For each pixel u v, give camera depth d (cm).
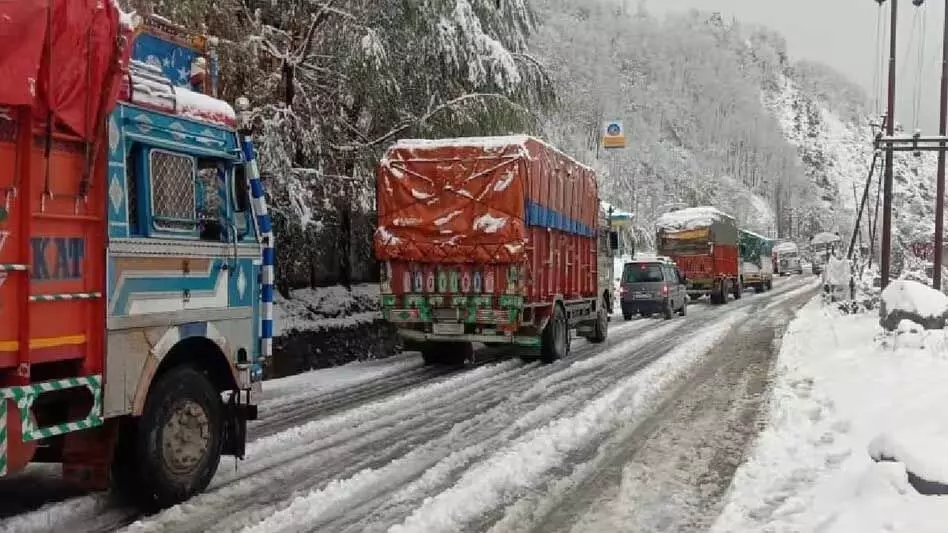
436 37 1556
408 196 1346
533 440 812
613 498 628
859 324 1764
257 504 615
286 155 1249
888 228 1975
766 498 607
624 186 6288
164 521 570
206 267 630
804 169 13450
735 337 1883
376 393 1130
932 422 712
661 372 1298
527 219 1316
